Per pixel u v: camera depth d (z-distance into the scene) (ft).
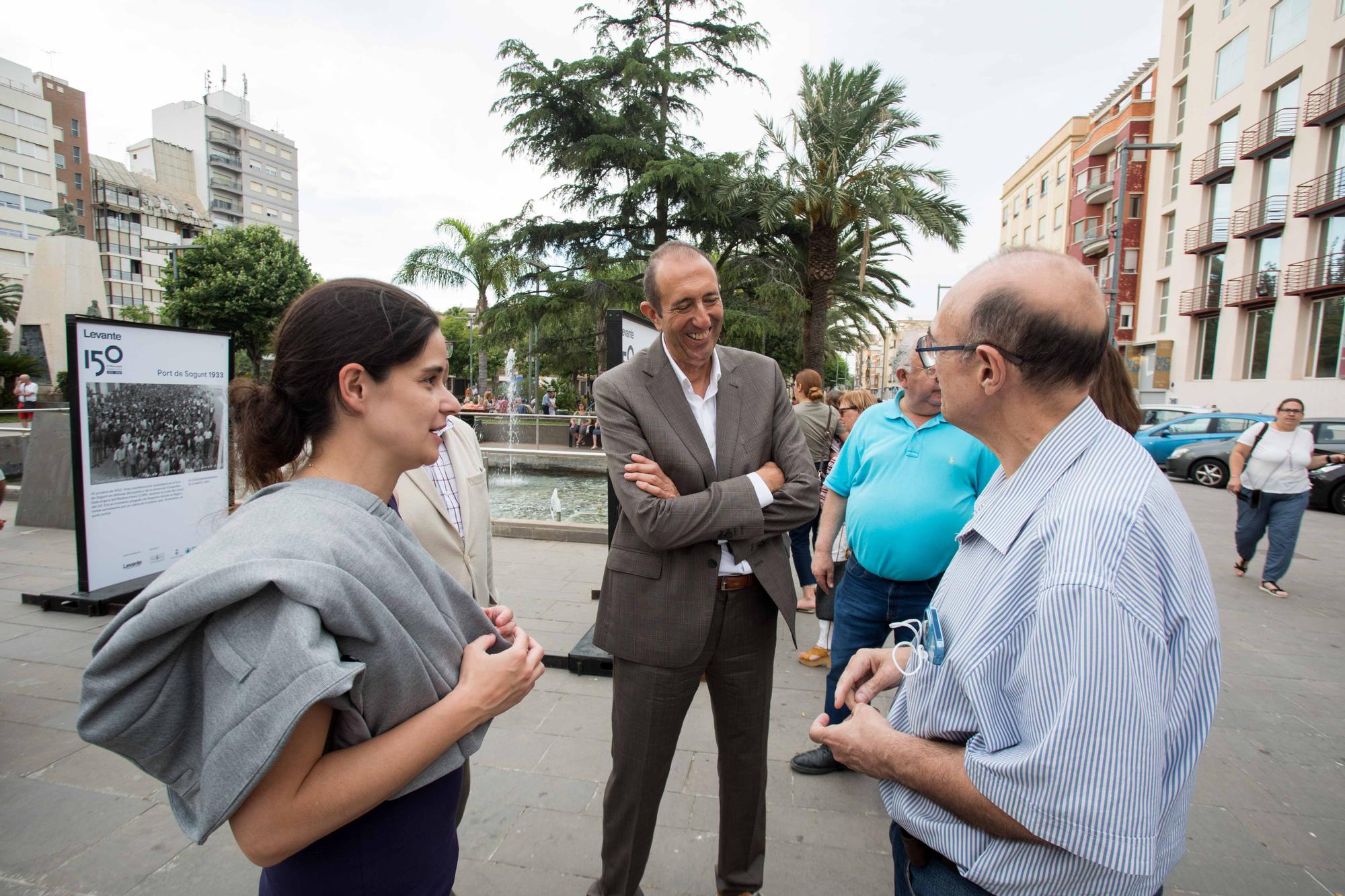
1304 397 58.34
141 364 14.92
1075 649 2.71
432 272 75.87
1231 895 7.05
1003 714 3.08
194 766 2.73
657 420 6.00
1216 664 2.92
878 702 12.01
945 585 3.70
